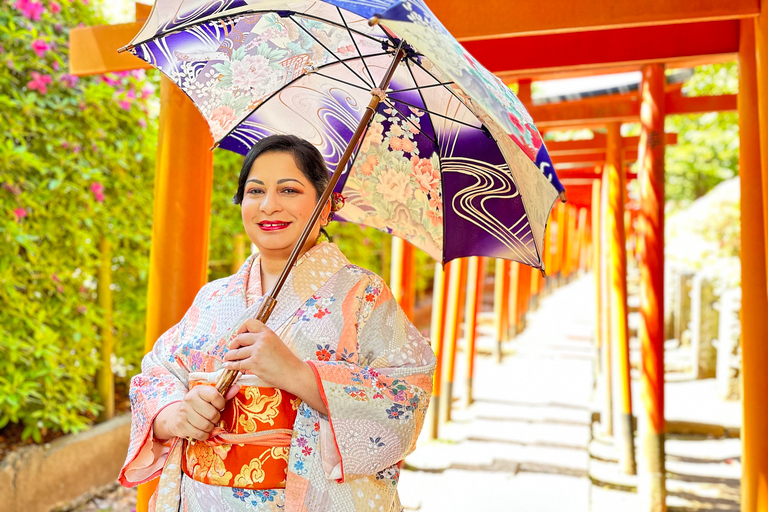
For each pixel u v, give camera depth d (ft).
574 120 16.94
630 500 13.41
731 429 18.30
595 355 24.76
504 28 8.14
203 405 4.77
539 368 28.50
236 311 5.28
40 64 12.64
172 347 5.62
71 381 13.25
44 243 12.80
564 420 19.70
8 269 11.91
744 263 9.72
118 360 15.62
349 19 5.90
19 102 11.96
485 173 6.07
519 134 4.08
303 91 6.57
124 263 15.17
